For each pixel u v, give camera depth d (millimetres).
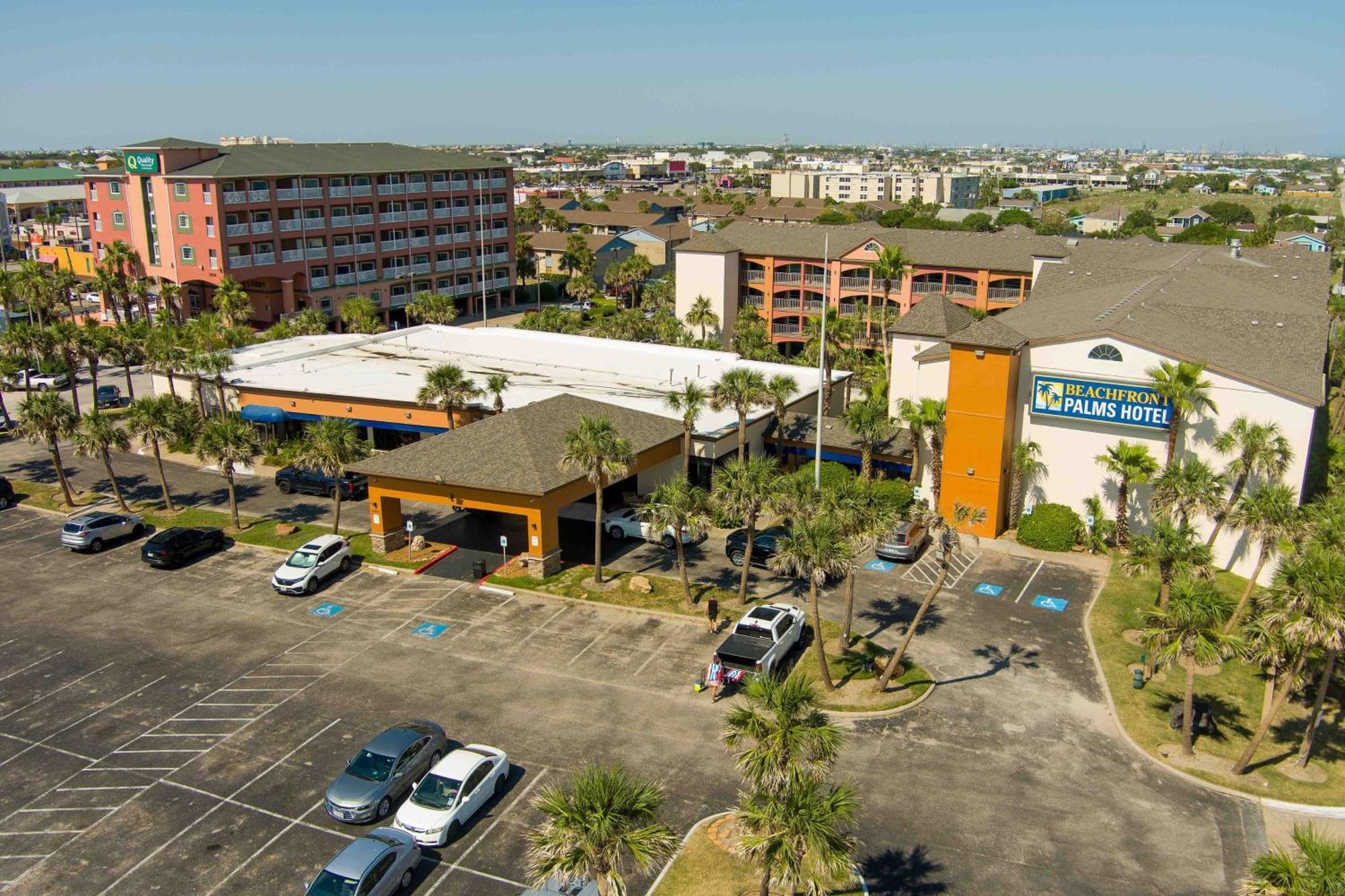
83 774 29719
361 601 42000
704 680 34656
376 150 114625
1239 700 34344
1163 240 170125
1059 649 37562
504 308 129250
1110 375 48219
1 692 34625
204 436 49906
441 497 45250
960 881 24672
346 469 47219
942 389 56000
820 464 44344
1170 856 25781
